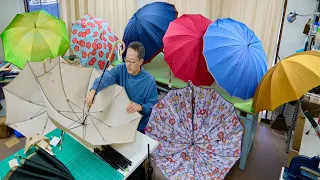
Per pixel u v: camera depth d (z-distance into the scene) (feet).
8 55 7.75
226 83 6.98
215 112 5.56
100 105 5.36
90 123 5.06
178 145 5.48
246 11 9.45
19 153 5.05
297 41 9.48
